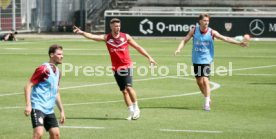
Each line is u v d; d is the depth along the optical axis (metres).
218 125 34.44
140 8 146.38
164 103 42.88
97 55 84.62
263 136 31.36
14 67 67.94
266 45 107.88
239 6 147.25
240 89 50.25
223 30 121.25
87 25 144.38
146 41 116.81
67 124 34.50
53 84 25.31
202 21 39.66
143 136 31.27
